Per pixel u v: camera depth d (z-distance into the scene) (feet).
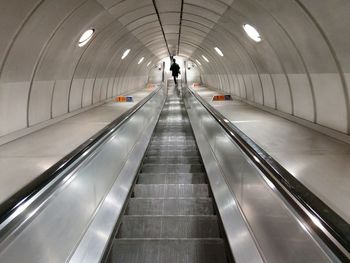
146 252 8.64
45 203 6.75
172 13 25.50
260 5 15.52
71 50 19.39
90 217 9.84
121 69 41.09
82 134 17.93
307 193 6.29
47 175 7.44
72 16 15.51
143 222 10.58
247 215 9.82
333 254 4.65
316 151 13.85
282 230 6.89
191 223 10.50
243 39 24.03
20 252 5.71
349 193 9.68
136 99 43.96
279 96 23.38
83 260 8.08
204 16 24.63
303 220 5.76
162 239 8.96
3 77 13.76
